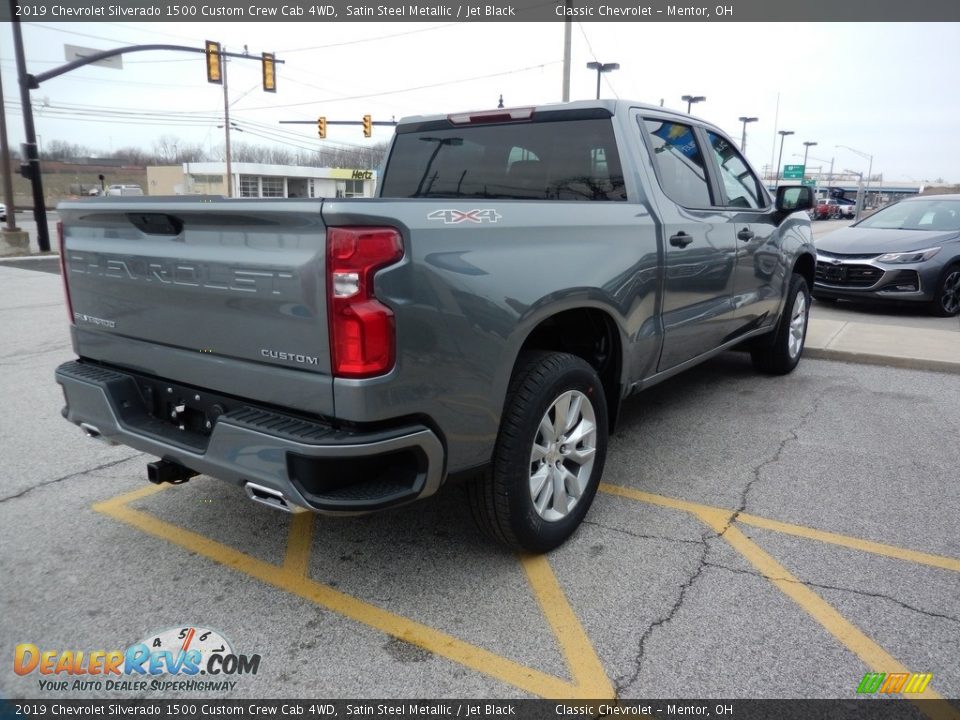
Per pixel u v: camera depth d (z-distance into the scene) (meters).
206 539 3.38
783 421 5.05
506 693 2.37
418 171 4.50
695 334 4.31
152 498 3.82
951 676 2.43
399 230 2.34
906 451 4.47
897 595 2.89
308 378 2.39
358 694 2.37
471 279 2.57
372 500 2.39
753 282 5.05
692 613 2.78
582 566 3.12
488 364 2.65
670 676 2.44
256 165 61.91
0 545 3.31
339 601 2.88
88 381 3.09
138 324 2.94
